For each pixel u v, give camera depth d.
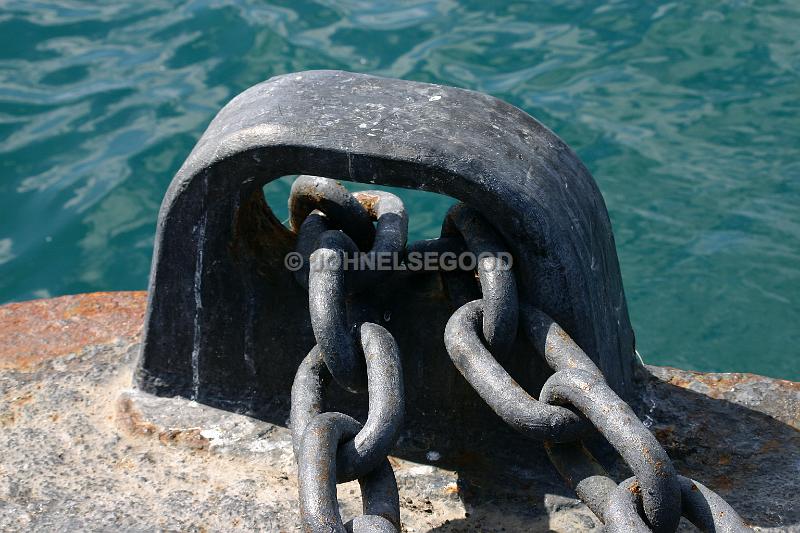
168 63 6.00
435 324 2.41
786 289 4.40
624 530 1.85
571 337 2.24
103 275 4.62
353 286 2.32
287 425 2.57
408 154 2.15
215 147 2.28
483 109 2.33
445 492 2.38
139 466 2.46
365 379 2.20
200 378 2.61
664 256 4.59
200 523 2.29
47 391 2.72
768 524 2.26
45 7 6.58
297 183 2.53
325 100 2.30
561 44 6.07
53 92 5.78
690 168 5.12
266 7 6.46
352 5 6.50
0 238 4.82
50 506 2.34
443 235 2.41
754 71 5.81
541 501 2.34
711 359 4.08
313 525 1.87
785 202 4.87
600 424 1.96
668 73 5.81
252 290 2.47
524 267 2.23
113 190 5.08
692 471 2.43
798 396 2.62
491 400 2.07
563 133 5.36
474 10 6.43
